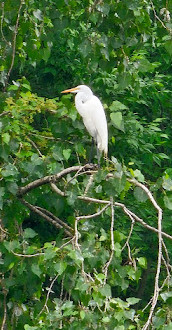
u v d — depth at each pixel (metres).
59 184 11.29
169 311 9.53
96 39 11.23
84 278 9.22
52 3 12.34
